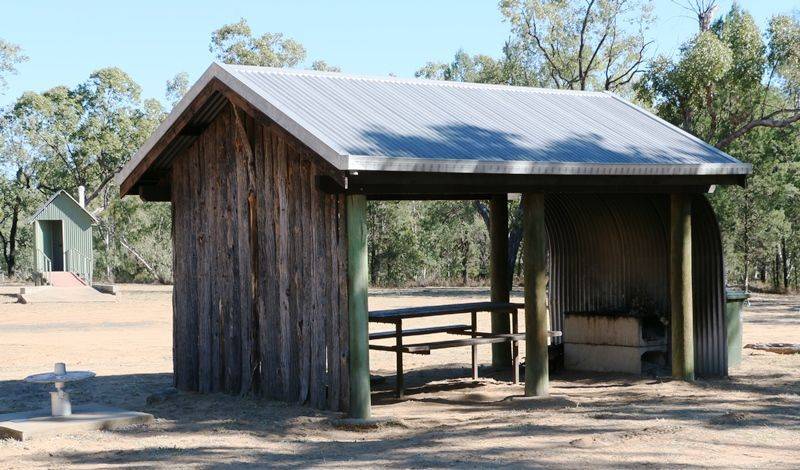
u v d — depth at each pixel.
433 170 9.51
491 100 12.95
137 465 8.00
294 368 10.77
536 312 11.27
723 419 9.52
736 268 46.34
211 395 11.91
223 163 11.89
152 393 12.73
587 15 42.44
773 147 42.59
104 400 12.30
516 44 44.91
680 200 12.57
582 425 9.30
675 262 12.73
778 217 43.91
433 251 63.44
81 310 32.34
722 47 34.91
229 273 11.84
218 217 12.02
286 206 10.80
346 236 9.94
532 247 11.20
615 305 14.38
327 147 9.25
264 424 9.88
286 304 10.86
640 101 39.16
